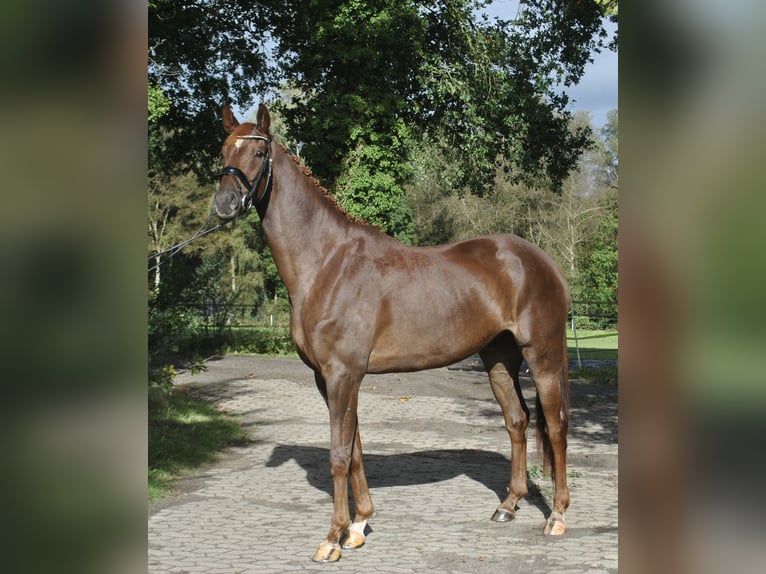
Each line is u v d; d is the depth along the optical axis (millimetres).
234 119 4516
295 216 4344
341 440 4258
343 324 4285
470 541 4473
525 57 16531
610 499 5461
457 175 17516
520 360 5020
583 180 32156
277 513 5164
